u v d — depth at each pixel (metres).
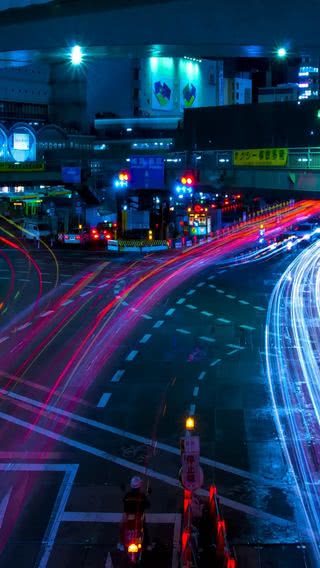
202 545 11.47
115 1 16.97
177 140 54.56
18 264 49.31
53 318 30.36
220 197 77.75
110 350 24.72
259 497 13.35
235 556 11.20
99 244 60.12
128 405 18.89
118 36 18.56
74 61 21.81
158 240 57.81
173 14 16.23
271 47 17.61
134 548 10.77
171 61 143.50
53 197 77.56
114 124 120.62
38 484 14.09
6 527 12.40
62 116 123.06
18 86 117.44
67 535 12.10
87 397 19.61
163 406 18.81
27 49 21.20
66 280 41.38
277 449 15.72
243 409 18.45
